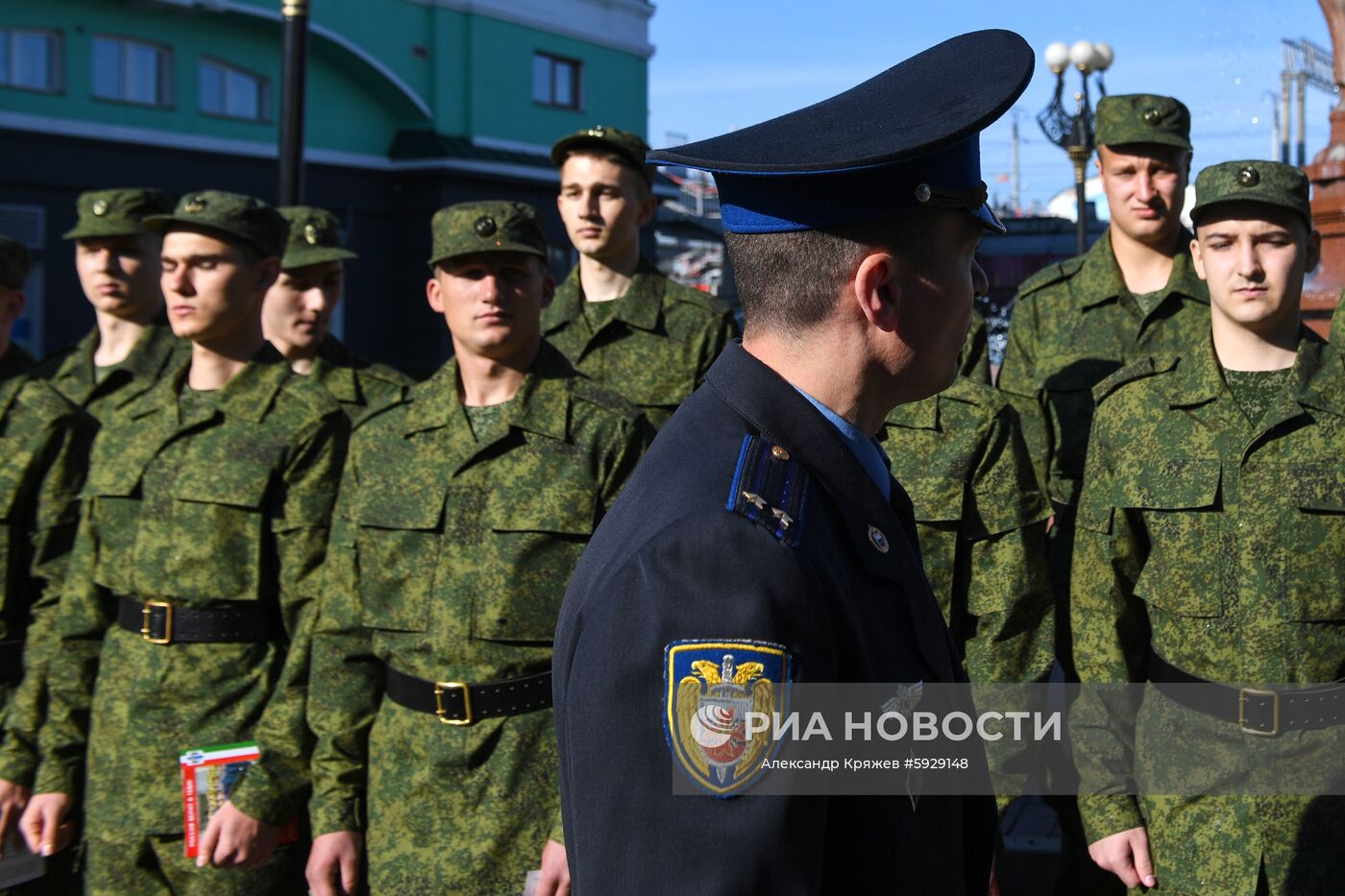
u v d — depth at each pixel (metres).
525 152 19.36
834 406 1.50
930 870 1.49
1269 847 2.65
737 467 1.39
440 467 2.94
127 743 3.25
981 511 2.96
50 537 3.64
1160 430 2.87
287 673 3.14
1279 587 2.69
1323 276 4.95
